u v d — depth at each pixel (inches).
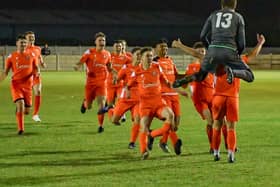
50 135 856.9
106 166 614.9
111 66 954.1
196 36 4591.5
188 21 4815.5
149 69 660.1
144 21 4741.6
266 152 704.4
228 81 568.7
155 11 4948.3
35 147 743.7
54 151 711.7
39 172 582.2
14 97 870.4
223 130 720.3
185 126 967.0
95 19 4645.7
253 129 927.7
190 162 638.5
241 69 581.3
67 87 1983.3
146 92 658.8
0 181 539.8
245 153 697.0
